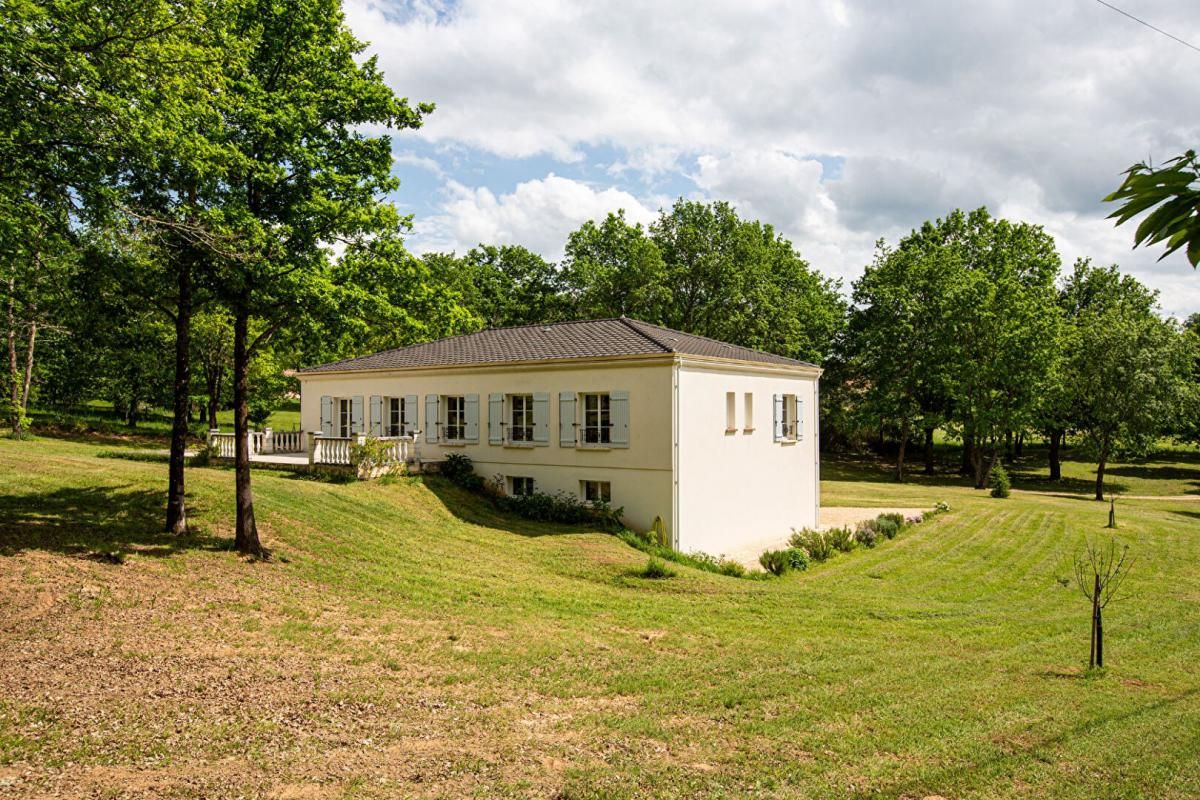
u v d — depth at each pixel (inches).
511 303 2041.1
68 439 1370.6
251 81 521.0
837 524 1090.7
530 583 589.6
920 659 438.9
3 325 800.9
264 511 676.7
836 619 543.5
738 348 1083.9
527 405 930.7
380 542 662.5
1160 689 405.4
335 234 570.3
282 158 538.3
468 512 849.5
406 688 335.3
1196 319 2409.0
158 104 422.6
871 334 1818.4
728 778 259.6
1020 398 1595.7
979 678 404.2
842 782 260.8
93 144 407.2
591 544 749.3
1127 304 1852.9
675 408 810.2
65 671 315.9
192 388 1533.0
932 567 836.0
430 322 641.6
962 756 289.4
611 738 292.8
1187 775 280.5
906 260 1825.8
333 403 1120.2
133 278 529.0
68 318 556.7
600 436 873.5
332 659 367.9
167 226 466.6
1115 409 1428.4
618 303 1825.8
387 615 460.8
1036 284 1809.8
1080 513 1211.2
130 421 1740.9
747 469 937.5
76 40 380.5
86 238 493.7
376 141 574.9
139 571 478.9
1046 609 645.3
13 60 358.9
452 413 1003.3
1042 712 349.1
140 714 280.4
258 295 549.6
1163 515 1245.7
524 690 346.0
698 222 1841.8
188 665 339.0
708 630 484.4
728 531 897.5
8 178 397.1
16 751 242.7
